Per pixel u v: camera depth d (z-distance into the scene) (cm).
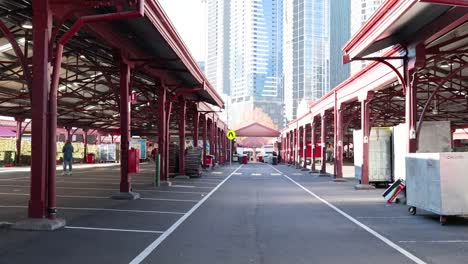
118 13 1060
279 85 13500
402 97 2953
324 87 10388
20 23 1584
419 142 1962
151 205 1533
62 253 822
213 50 14375
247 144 8806
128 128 1716
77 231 1038
